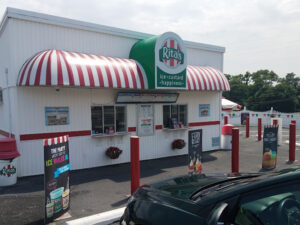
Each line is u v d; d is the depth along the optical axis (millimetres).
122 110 9023
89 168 8266
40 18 7242
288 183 2455
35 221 4582
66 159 4859
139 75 8133
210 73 10281
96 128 8461
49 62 6598
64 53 7141
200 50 10953
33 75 6488
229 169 8438
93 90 8234
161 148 9914
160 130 9852
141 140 9359
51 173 4500
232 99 64500
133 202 3277
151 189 3365
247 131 16016
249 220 2236
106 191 6199
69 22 7723
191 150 6363
